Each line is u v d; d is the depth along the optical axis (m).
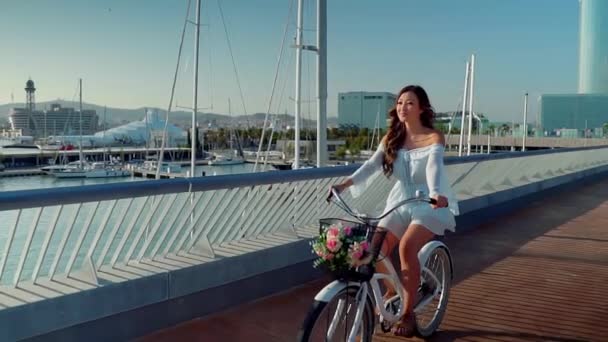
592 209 10.12
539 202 10.97
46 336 3.38
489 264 6.19
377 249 3.21
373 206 6.20
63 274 3.85
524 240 7.45
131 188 3.72
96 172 44.38
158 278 3.98
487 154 8.90
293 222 5.52
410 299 3.53
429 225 3.52
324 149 7.91
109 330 3.70
